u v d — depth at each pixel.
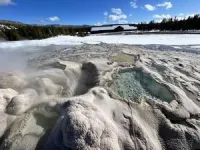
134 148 3.92
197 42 19.70
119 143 3.94
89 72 7.36
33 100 5.61
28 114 5.03
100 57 9.52
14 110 5.04
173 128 4.50
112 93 5.68
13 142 4.13
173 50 13.64
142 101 5.44
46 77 6.83
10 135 4.32
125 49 12.41
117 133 4.07
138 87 6.30
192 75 7.40
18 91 6.07
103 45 15.41
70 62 8.54
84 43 19.00
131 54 10.43
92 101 4.95
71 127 3.65
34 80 6.61
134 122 4.49
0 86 5.95
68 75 7.11
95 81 6.61
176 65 8.47
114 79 6.76
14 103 5.19
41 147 4.05
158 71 7.64
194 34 30.91
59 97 5.92
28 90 6.02
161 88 6.19
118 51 11.37
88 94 5.39
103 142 3.67
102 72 7.14
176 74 7.28
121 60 9.03
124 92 5.95
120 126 4.38
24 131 4.44
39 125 4.68
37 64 8.80
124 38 27.16
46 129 4.55
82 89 6.46
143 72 7.34
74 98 4.90
